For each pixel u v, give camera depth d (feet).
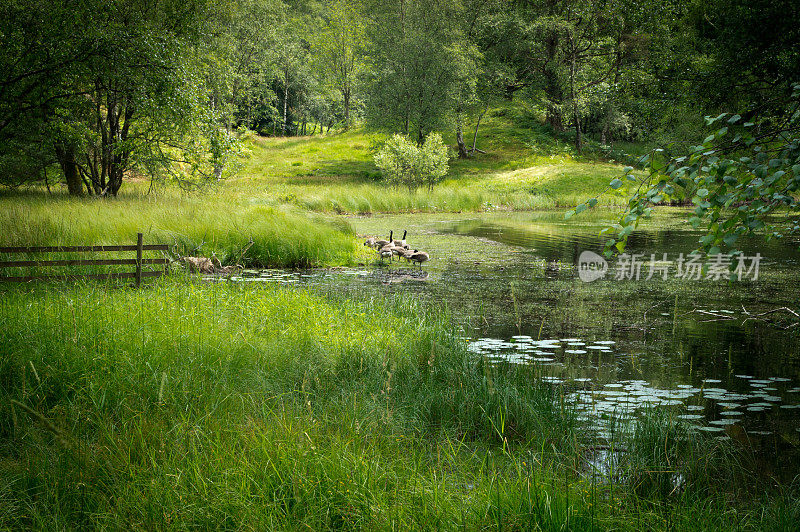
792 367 23.90
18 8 50.37
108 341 19.51
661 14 56.59
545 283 43.68
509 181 141.18
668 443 16.16
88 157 83.66
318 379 18.75
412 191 126.62
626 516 12.26
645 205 12.39
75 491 12.07
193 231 51.78
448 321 29.53
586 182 135.64
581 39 158.81
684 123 65.26
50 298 26.04
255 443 13.83
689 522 12.10
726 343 27.50
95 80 59.16
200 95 69.97
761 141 12.47
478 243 68.54
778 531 11.91
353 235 65.51
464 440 17.07
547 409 18.54
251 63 156.46
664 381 22.06
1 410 14.94
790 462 15.71
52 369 17.08
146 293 30.25
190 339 20.80
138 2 73.26
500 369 22.44
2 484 12.01
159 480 12.10
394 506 11.70
